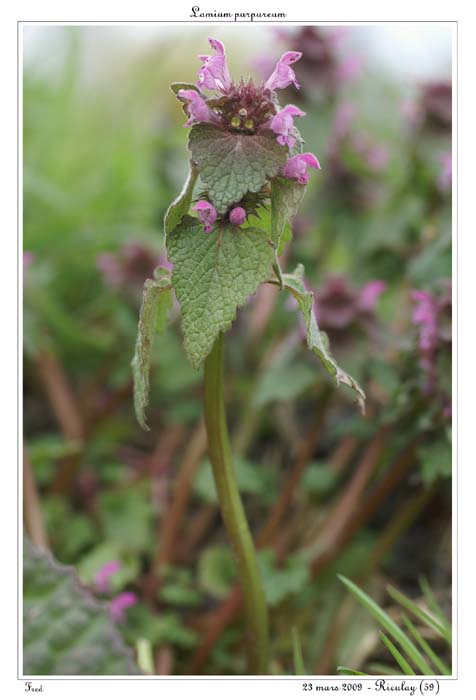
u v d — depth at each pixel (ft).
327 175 1.95
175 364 1.79
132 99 2.89
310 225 1.96
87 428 1.84
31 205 2.23
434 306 1.46
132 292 1.83
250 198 1.20
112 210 2.41
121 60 3.08
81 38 2.73
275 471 1.82
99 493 1.81
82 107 2.81
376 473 1.62
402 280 1.80
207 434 1.28
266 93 1.20
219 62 1.20
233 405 2.01
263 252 1.18
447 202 1.75
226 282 1.18
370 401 1.61
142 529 1.66
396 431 1.54
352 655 1.54
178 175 2.39
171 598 1.57
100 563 1.59
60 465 1.77
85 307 2.23
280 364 1.60
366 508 1.54
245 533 1.30
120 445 2.06
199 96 1.18
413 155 1.84
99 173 2.50
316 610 1.60
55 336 2.03
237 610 1.51
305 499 1.69
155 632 1.51
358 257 1.90
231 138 1.18
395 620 1.56
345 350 1.56
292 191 1.18
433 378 1.46
